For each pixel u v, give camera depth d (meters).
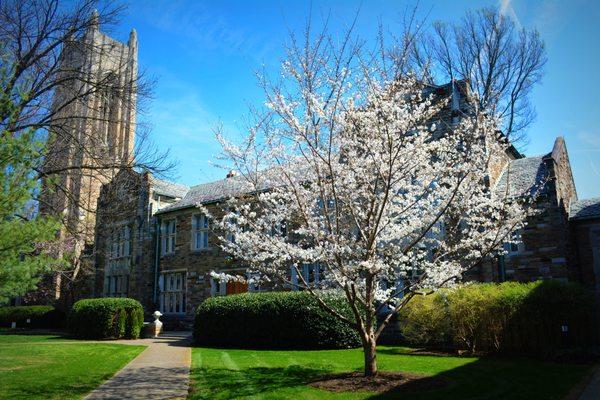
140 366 10.58
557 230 14.06
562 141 16.83
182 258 23.12
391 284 12.58
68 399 7.37
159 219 24.94
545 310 10.97
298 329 13.80
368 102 8.69
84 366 10.67
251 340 14.38
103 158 15.67
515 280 14.45
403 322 13.30
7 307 28.20
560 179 15.49
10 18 14.48
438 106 8.99
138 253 25.31
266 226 9.67
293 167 9.21
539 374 8.73
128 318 18.50
